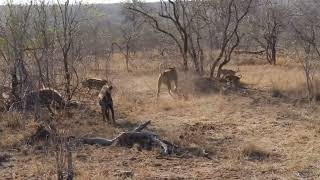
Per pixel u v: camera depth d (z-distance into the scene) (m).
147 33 39.72
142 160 9.91
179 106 15.66
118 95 17.16
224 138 11.82
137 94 18.45
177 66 23.97
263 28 31.25
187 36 21.64
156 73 24.00
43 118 11.97
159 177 8.88
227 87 19.30
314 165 9.73
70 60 16.84
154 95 18.23
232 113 14.89
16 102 13.46
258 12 30.41
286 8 29.36
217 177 9.00
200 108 15.49
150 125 13.06
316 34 20.95
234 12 22.59
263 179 8.89
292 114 14.71
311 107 15.70
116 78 21.91
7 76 15.02
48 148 10.34
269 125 13.24
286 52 36.06
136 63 29.80
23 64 13.85
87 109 14.45
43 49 13.68
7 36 14.21
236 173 9.25
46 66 13.97
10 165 9.54
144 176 8.89
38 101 12.59
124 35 35.34
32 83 13.66
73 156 10.01
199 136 11.70
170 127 12.83
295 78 20.45
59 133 9.70
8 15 14.45
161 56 31.81
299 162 9.88
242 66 28.92
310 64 20.38
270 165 9.74
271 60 31.14
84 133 11.68
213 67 20.48
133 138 10.95
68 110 13.64
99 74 22.75
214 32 25.06
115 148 10.68
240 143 11.37
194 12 21.92
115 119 13.76
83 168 9.26
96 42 27.84
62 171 8.43
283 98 17.30
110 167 9.41
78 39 20.59
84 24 22.38
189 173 9.22
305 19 21.30
